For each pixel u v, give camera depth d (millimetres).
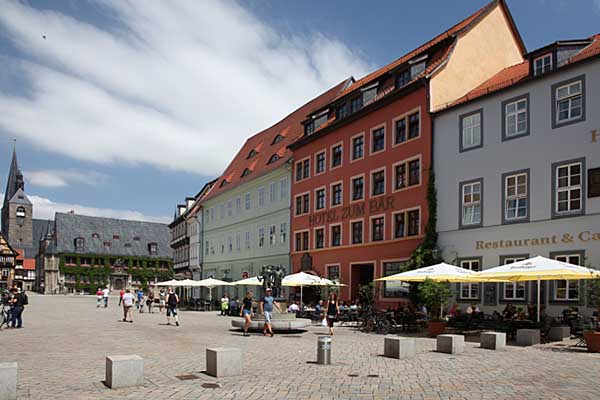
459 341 16688
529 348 17891
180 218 77062
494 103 27094
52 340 20797
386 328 24609
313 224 41406
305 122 44156
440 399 10109
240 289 54375
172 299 29672
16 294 27047
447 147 29484
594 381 11891
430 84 30828
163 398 10133
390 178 33500
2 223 167375
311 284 31609
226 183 61781
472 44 32812
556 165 24031
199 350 17656
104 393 10555
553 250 23688
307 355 16344
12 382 9805
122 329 26422
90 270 116438
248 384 11469
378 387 11195
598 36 26672
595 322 18547
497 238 26203
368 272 36469
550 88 24609
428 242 29469
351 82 47281
